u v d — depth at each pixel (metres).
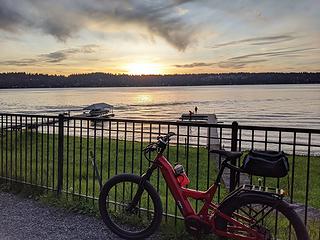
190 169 11.26
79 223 4.82
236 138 4.30
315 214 6.55
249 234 3.64
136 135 16.91
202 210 3.88
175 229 4.39
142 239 4.34
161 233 4.46
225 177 8.97
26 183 6.22
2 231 4.54
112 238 4.39
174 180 4.03
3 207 5.43
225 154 3.74
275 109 76.19
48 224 4.78
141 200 5.01
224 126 4.38
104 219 4.53
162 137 4.27
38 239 4.32
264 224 3.98
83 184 7.58
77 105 98.19
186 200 3.96
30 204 5.56
